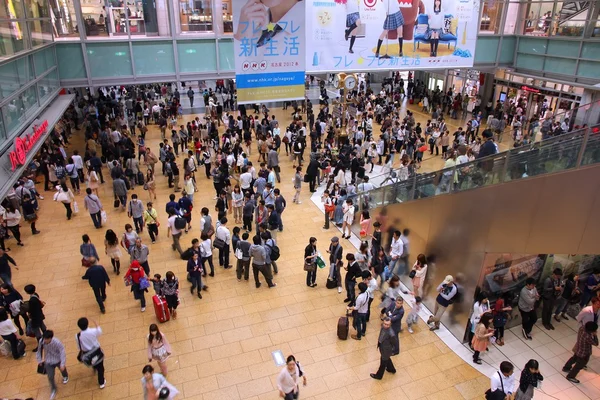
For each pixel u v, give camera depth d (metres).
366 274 9.12
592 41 17.55
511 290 9.43
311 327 9.38
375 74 38.81
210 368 8.20
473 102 25.72
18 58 10.95
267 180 14.81
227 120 22.42
